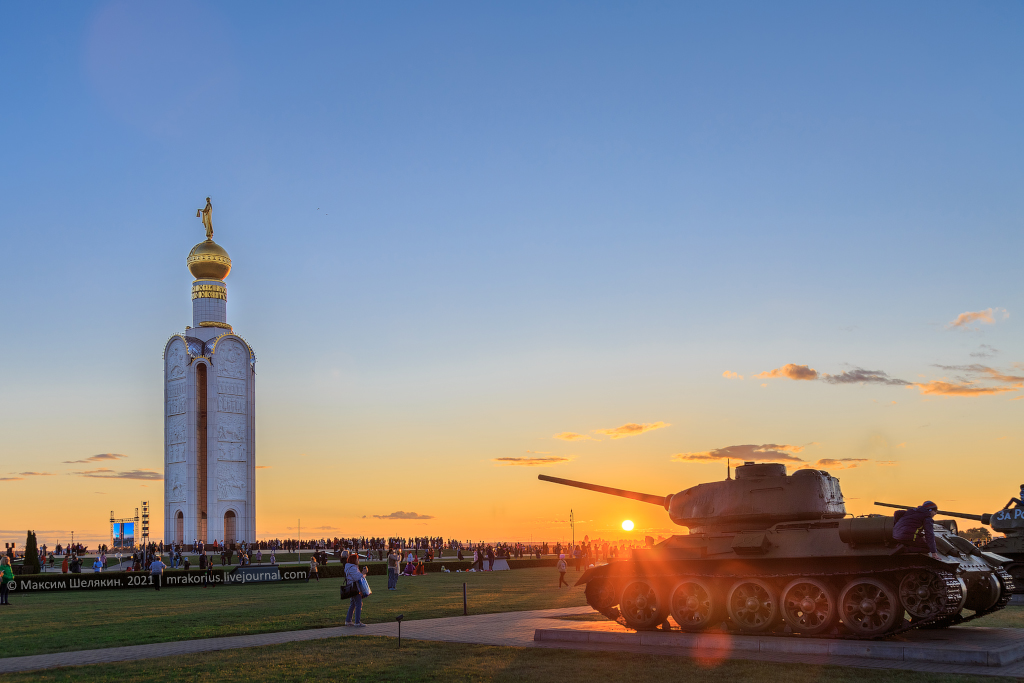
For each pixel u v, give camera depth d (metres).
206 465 112.06
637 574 23.48
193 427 110.81
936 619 19.30
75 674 17.52
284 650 20.36
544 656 18.89
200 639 23.14
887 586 19.64
